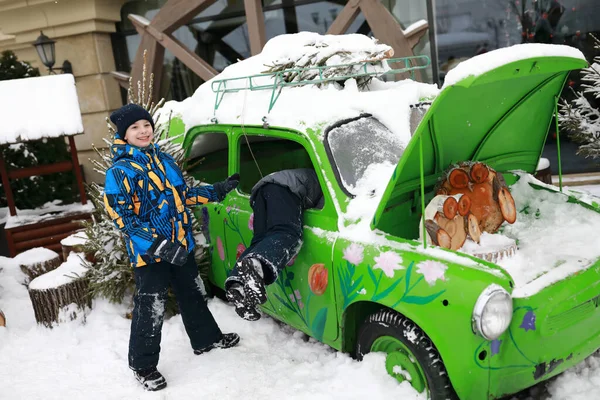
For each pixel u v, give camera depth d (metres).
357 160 3.03
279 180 3.02
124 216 2.97
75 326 4.19
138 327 3.21
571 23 6.98
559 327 2.43
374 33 6.71
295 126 3.13
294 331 3.77
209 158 4.38
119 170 2.95
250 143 3.74
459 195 2.95
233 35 8.45
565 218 3.31
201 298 3.52
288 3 7.91
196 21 8.60
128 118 3.00
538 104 3.21
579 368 2.96
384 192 2.60
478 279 2.33
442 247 2.73
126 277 4.29
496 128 3.19
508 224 3.34
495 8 7.16
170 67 8.93
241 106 3.63
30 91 5.81
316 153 2.99
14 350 3.96
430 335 2.44
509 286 2.34
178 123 4.32
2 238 6.59
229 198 3.69
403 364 2.73
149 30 7.69
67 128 5.78
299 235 2.97
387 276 2.58
